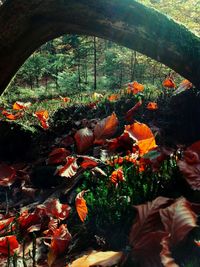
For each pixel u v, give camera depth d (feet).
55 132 13.53
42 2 9.93
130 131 9.43
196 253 5.25
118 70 45.91
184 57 9.57
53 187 9.81
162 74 37.83
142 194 7.01
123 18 9.57
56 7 9.95
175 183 7.16
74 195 8.48
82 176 9.02
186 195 6.81
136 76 41.96
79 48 48.49
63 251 6.43
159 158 7.80
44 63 50.78
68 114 15.51
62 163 10.73
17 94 44.75
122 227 6.52
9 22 10.32
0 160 12.24
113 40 10.19
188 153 6.78
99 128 10.82
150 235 5.29
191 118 10.30
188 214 5.26
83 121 13.66
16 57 11.18
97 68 53.31
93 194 7.98
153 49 9.78
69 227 7.29
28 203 9.40
